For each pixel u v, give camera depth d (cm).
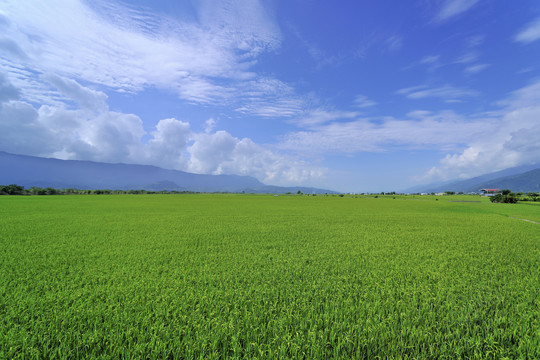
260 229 1370
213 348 307
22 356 288
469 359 303
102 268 631
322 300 448
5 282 512
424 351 309
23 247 877
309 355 304
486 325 367
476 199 7331
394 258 774
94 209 2531
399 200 6147
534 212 2888
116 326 350
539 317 394
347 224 1628
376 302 429
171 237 1105
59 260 708
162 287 496
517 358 300
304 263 705
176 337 320
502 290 510
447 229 1437
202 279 552
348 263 703
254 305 416
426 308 414
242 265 676
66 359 289
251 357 304
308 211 2670
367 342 322
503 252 871
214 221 1725
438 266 691
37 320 360
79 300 421
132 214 2138
